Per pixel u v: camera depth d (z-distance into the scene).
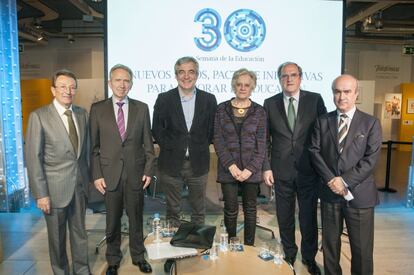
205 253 2.13
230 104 2.66
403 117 10.34
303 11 3.91
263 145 2.59
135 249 2.60
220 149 2.62
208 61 3.89
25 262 2.84
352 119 2.19
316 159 2.27
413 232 3.57
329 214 2.29
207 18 3.84
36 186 2.10
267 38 3.91
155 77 3.84
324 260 2.35
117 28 3.75
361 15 7.12
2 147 3.97
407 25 7.95
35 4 6.93
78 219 2.31
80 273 2.38
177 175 2.76
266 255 2.11
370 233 2.21
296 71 2.50
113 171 2.38
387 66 10.64
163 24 3.80
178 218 2.88
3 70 3.97
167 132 2.77
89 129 2.42
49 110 2.16
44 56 10.12
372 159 2.13
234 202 2.69
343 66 3.99
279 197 2.65
